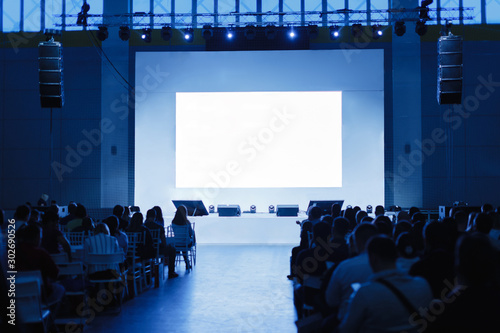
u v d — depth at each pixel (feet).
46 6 54.44
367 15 53.06
